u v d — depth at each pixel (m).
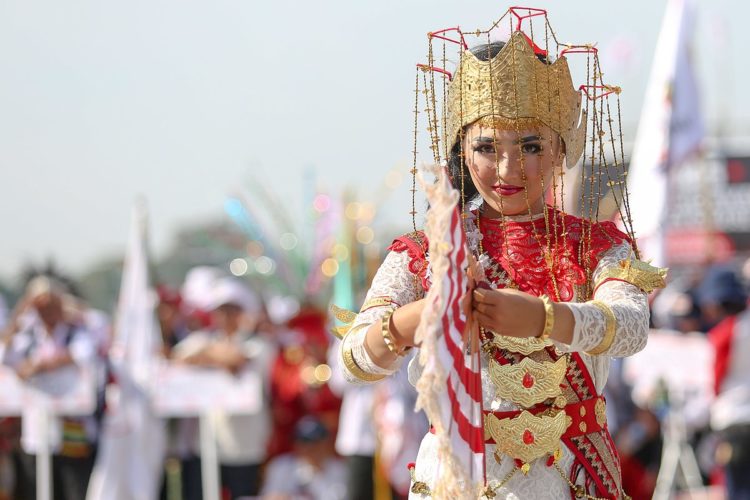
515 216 4.88
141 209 14.32
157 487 13.85
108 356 13.58
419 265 4.82
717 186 26.80
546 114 4.68
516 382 4.61
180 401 13.79
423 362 4.03
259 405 14.20
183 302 15.35
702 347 12.96
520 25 4.93
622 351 4.44
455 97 4.82
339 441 13.85
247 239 19.47
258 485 14.75
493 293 4.28
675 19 11.45
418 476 4.88
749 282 15.39
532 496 4.61
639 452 14.41
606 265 4.68
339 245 16.41
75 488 13.53
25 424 13.57
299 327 15.34
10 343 13.20
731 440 12.24
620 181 5.02
